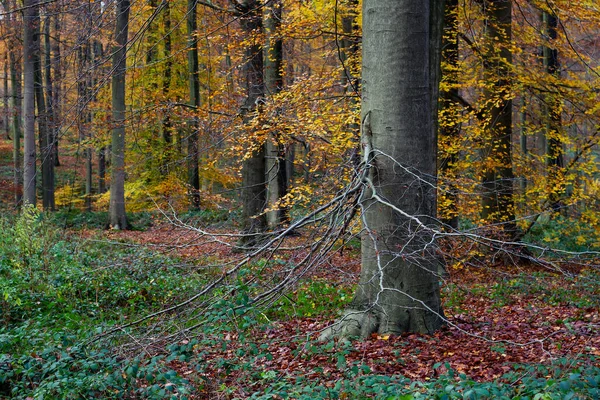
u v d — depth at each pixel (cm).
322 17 1101
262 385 552
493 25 1247
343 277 833
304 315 905
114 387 518
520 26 1352
